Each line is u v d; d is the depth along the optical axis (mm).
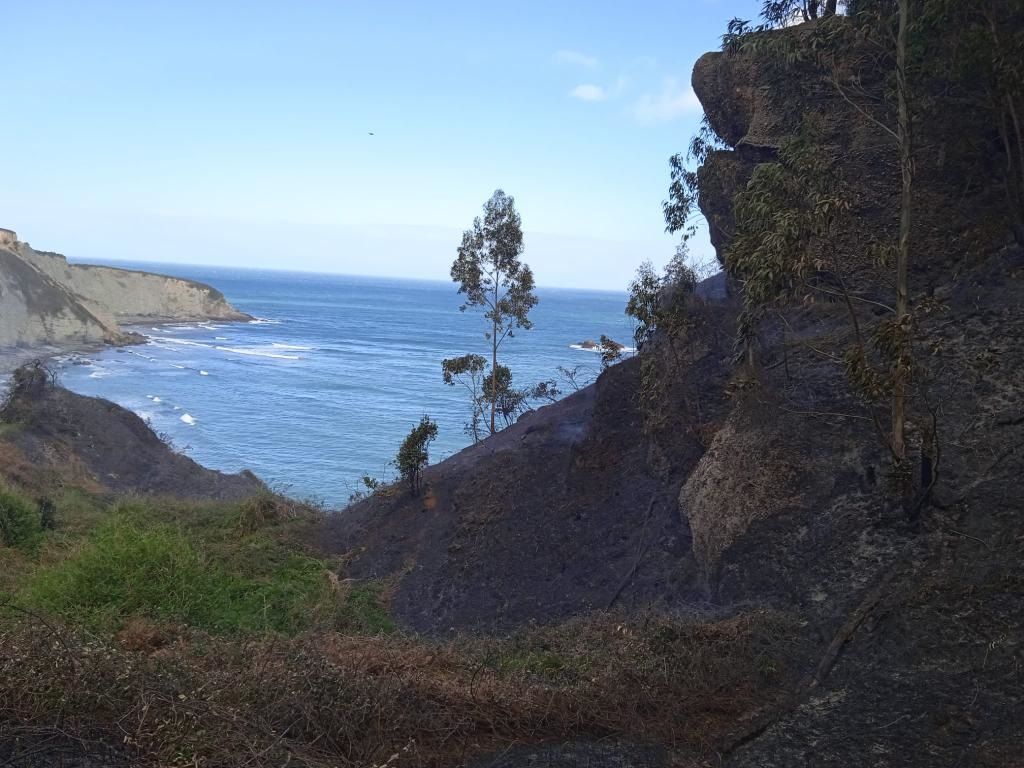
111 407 29750
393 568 16219
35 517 16219
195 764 4488
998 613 6781
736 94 15453
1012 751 5266
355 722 5477
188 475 27266
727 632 7562
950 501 8430
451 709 5863
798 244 7664
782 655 7039
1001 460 8625
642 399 15180
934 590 7395
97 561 10641
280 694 5551
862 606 7535
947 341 10469
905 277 8336
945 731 5621
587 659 7297
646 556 12539
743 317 10523
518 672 6875
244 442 40781
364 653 7211
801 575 8656
